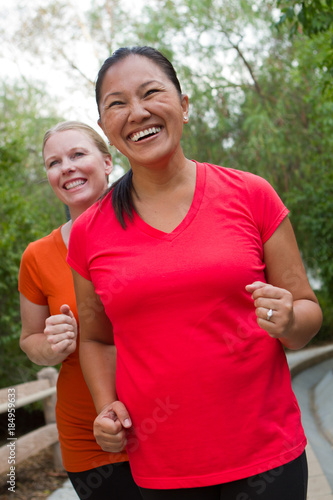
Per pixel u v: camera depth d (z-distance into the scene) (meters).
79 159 2.51
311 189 11.96
